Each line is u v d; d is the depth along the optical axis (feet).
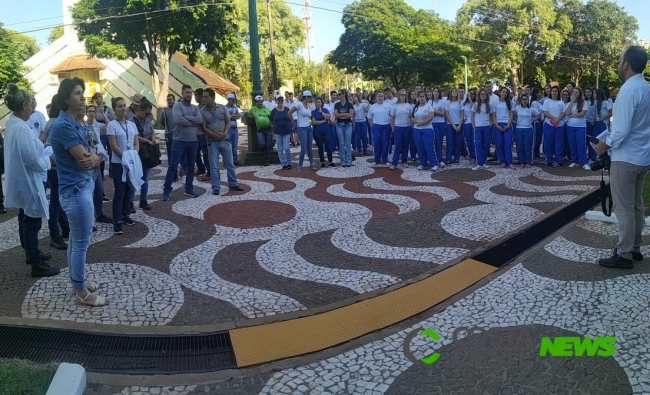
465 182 31.83
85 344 12.39
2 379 10.11
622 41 156.15
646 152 14.94
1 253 19.16
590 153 38.68
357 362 11.43
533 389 10.06
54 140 13.20
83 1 88.38
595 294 13.96
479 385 10.30
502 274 15.88
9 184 15.42
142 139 25.12
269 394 10.38
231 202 27.53
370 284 15.65
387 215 23.94
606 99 37.19
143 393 10.50
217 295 15.10
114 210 21.45
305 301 14.58
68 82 13.21
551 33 141.49
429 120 35.86
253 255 18.62
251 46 44.19
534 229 20.71
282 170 38.83
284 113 38.52
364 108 47.85
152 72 96.37
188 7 85.87
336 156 47.37
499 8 142.92
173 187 32.37
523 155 37.22
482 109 36.40
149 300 14.74
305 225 22.50
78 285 14.07
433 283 15.46
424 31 141.38
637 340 11.55
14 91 15.35
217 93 133.90
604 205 17.79
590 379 10.27
